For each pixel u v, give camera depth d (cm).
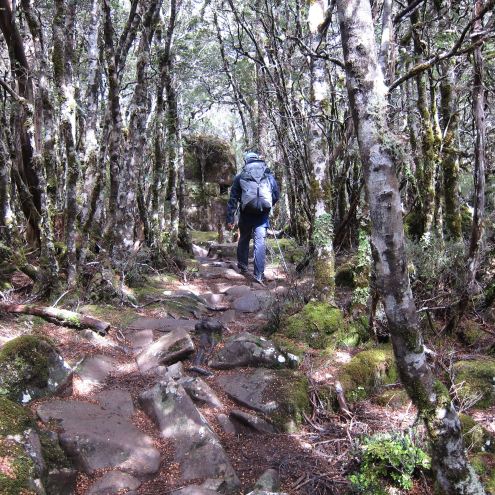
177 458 292
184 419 315
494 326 439
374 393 379
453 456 236
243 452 308
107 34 502
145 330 457
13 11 542
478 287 429
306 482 284
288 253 771
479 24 373
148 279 628
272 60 673
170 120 751
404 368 237
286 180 857
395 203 228
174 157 775
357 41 227
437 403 236
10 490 220
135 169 574
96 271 521
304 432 335
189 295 582
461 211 611
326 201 466
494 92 441
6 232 482
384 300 236
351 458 300
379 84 229
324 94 473
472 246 416
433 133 496
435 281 451
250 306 565
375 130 226
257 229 686
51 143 504
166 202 803
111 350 414
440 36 439
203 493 256
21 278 527
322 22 471
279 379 367
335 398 361
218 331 449
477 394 360
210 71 1113
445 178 510
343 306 468
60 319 429
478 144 399
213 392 357
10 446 241
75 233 493
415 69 240
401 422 336
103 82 911
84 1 695
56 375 333
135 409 334
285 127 648
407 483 275
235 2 927
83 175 563
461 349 422
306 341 435
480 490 236
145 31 559
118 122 530
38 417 291
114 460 279
